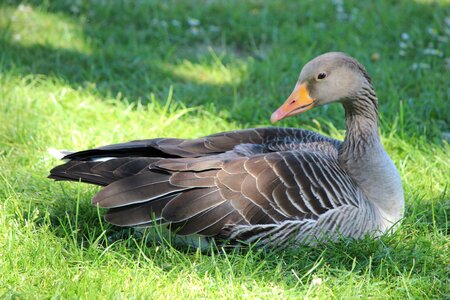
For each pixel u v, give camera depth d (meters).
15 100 14.46
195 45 18.77
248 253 9.52
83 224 10.53
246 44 18.73
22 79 15.52
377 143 10.70
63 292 8.81
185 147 10.56
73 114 14.43
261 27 19.20
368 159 10.59
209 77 16.95
